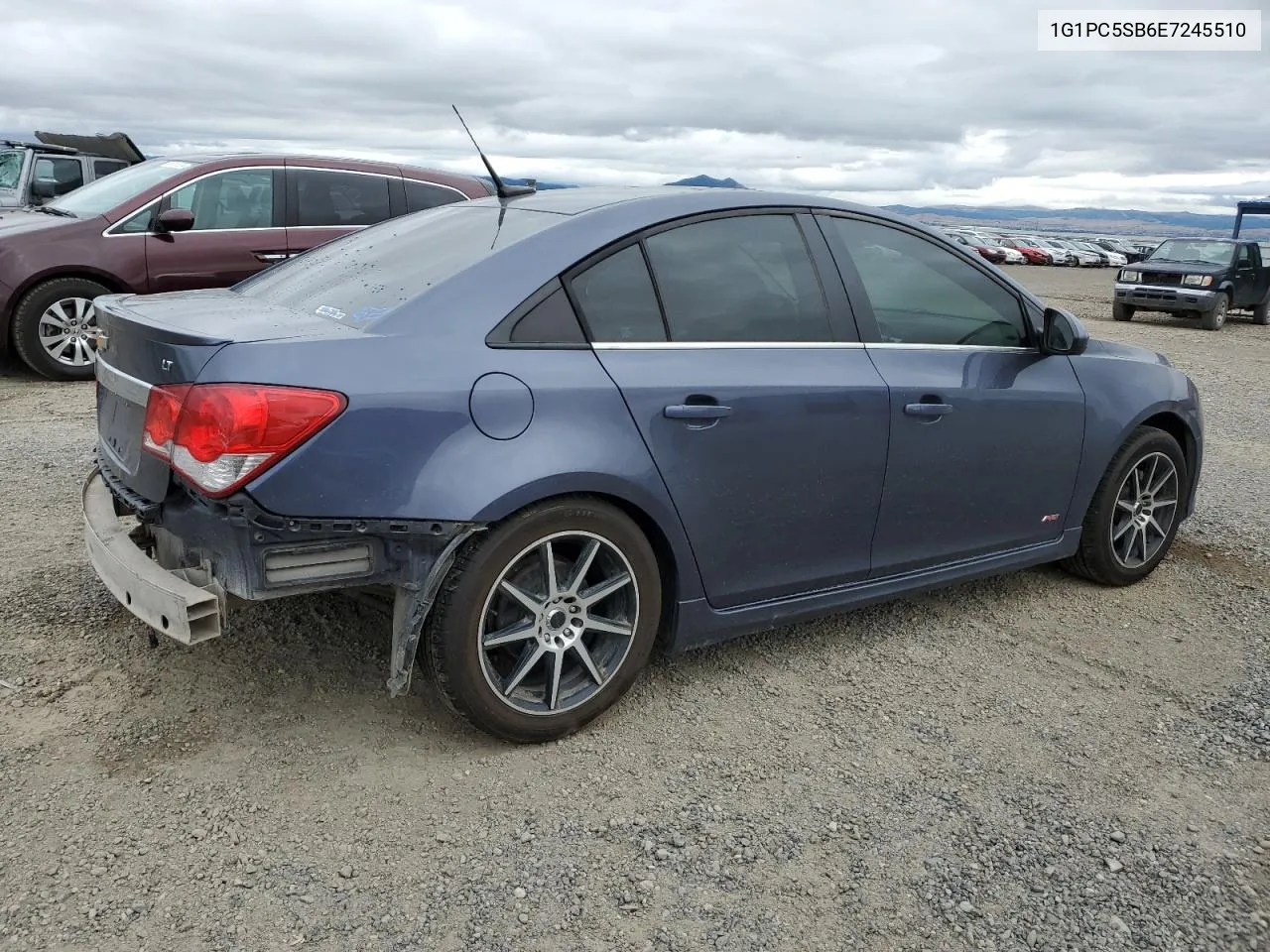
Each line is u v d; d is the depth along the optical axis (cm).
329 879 242
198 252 816
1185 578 470
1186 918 243
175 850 248
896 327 362
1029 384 392
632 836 264
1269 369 1246
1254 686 363
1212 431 830
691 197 332
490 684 286
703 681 349
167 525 273
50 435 620
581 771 292
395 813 267
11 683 318
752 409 316
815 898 244
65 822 255
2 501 489
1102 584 454
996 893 249
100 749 287
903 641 390
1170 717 339
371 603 308
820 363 335
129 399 286
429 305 281
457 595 274
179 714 307
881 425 346
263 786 275
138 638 351
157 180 812
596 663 308
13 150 1192
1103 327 1736
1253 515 572
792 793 286
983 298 393
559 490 280
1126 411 426
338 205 864
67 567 409
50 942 217
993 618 416
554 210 328
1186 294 1778
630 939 228
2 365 866
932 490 368
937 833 271
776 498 328
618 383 294
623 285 307
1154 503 455
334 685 327
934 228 389
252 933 223
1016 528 403
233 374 250
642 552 304
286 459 249
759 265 336
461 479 266
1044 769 304
